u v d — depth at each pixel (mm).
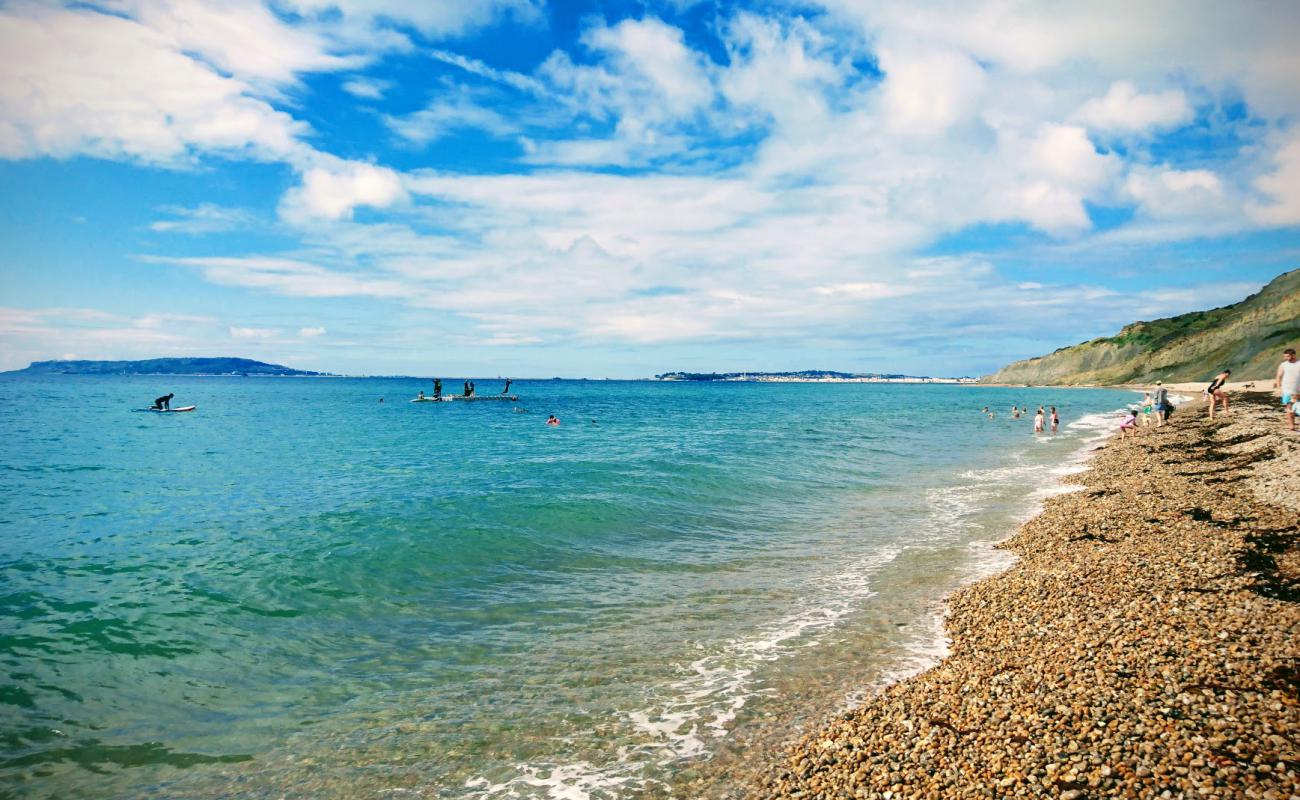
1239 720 6457
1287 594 10156
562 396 166625
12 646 10578
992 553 16406
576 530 19000
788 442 45312
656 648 10820
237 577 14406
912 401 136000
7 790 7047
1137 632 9195
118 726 8406
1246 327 145125
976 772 6348
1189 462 27391
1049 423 65625
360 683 9641
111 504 22812
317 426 61844
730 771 7238
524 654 10641
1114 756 6164
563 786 7074
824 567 15578
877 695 8875
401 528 18797
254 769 7512
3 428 56312
